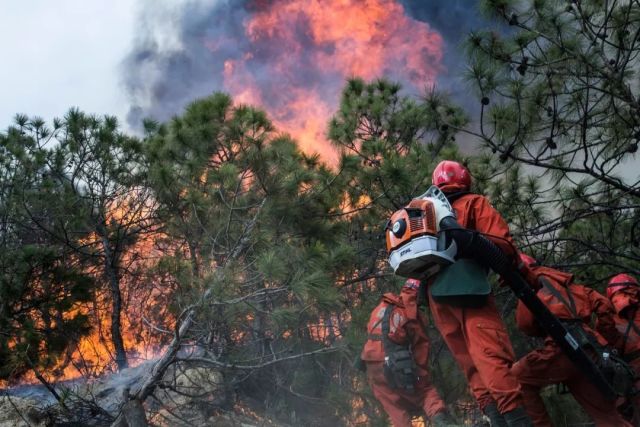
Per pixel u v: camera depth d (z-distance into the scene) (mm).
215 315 4504
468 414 4711
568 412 4484
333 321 5840
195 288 4469
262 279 4512
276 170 5270
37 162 8539
